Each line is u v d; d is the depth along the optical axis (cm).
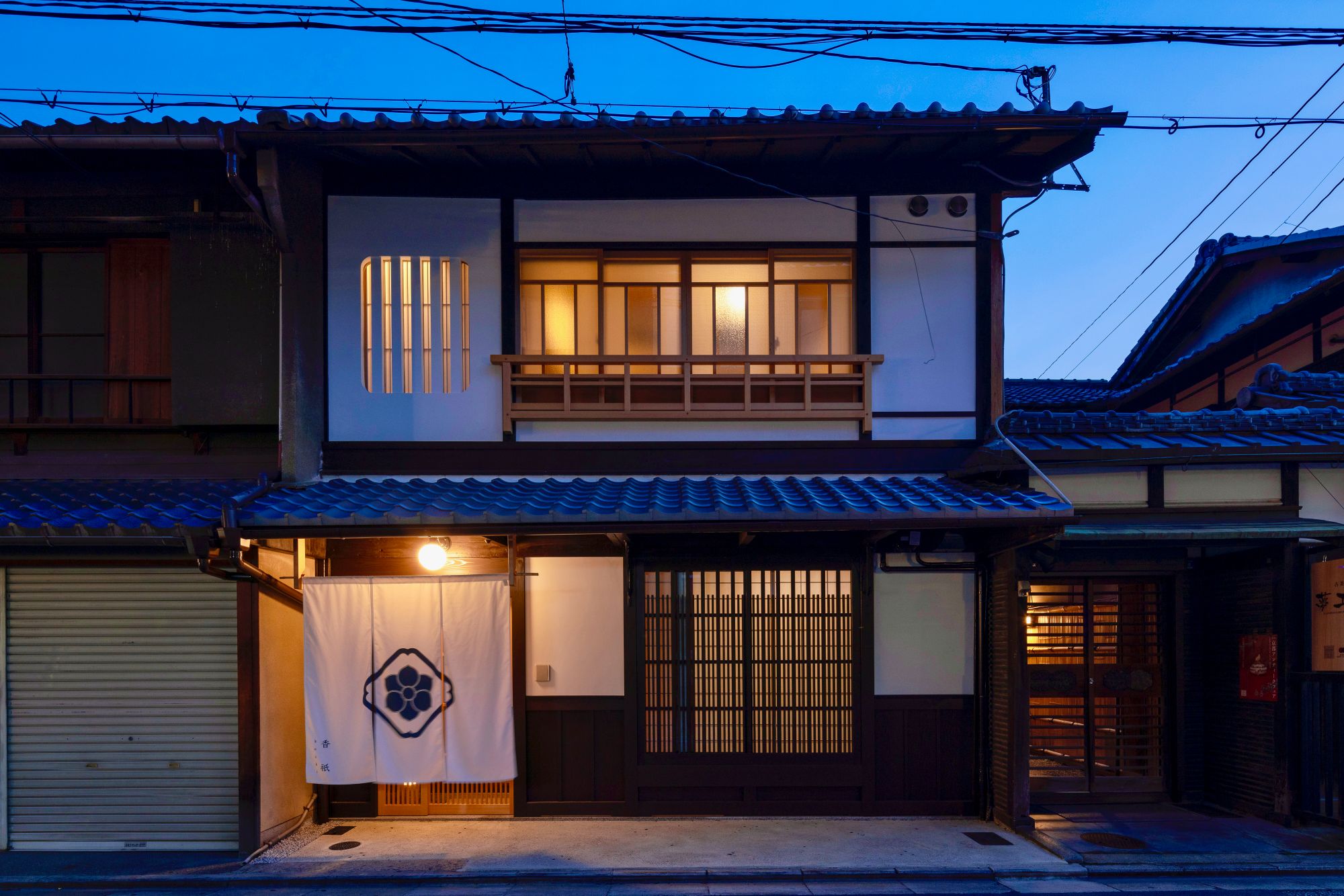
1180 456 771
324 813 845
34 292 870
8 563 784
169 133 743
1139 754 884
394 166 837
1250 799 807
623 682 846
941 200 863
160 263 868
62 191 848
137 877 692
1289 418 811
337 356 855
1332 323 1148
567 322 870
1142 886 653
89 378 845
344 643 782
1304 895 632
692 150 798
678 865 695
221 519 697
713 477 846
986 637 838
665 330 872
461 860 717
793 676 848
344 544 865
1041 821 794
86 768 779
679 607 855
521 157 811
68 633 790
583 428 858
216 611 791
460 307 861
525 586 853
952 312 862
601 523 688
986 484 783
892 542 848
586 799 842
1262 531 740
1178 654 875
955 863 692
